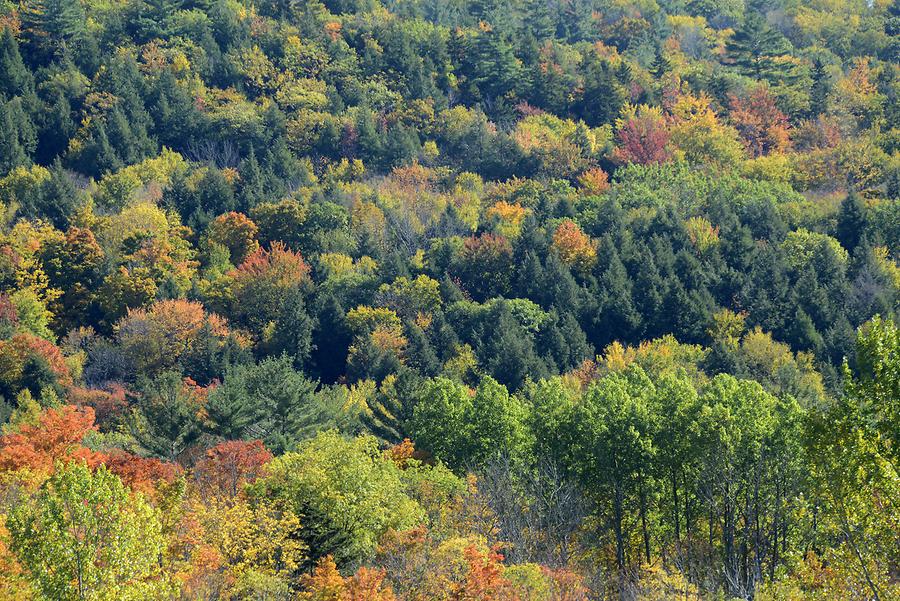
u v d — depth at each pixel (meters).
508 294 159.50
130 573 34.06
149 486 53.97
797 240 158.50
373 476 54.12
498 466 65.12
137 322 143.12
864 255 152.50
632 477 65.06
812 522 51.91
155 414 82.88
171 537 44.91
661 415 66.38
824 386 116.62
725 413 61.44
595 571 53.88
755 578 51.03
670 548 63.22
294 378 93.62
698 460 62.78
